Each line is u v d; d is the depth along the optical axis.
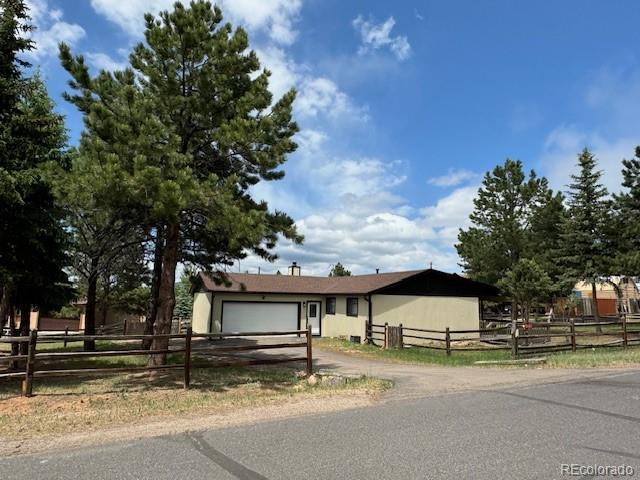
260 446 5.50
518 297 23.66
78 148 11.37
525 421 6.53
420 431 6.09
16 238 10.27
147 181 8.84
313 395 8.97
